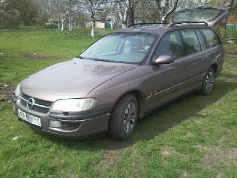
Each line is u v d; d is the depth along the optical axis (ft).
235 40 69.51
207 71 21.15
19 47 56.03
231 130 15.52
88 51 18.02
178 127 15.69
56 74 14.33
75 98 12.25
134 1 39.96
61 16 126.41
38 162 11.91
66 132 12.26
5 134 14.44
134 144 13.58
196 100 20.45
